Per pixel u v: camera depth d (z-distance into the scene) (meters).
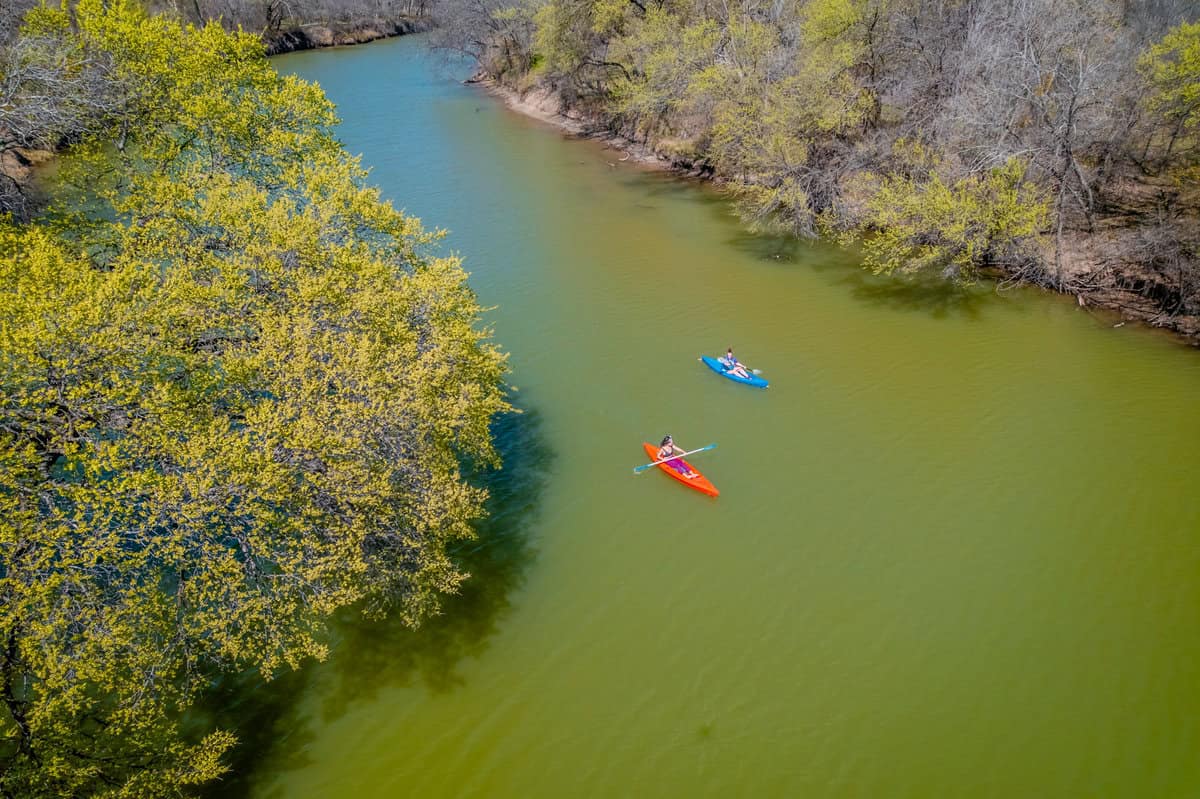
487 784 16.78
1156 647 19.77
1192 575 21.72
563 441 27.47
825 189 40.97
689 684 19.06
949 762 17.28
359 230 22.45
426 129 66.50
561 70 66.06
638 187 53.12
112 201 22.92
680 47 51.50
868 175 39.00
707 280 39.34
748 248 43.06
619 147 61.81
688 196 51.31
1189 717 18.06
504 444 27.16
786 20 47.84
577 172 56.22
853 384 30.45
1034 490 24.88
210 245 21.08
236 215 20.11
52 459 16.38
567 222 46.94
